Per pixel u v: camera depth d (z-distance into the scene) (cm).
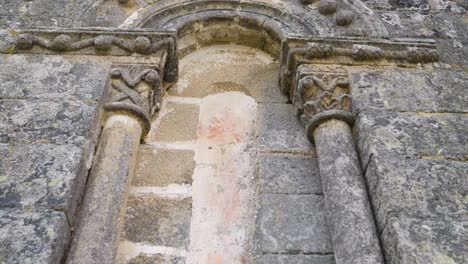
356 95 308
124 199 268
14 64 319
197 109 347
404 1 402
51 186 251
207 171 312
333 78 321
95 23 364
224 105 353
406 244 232
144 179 301
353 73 324
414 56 334
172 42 334
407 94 311
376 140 280
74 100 295
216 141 331
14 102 293
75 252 239
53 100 295
